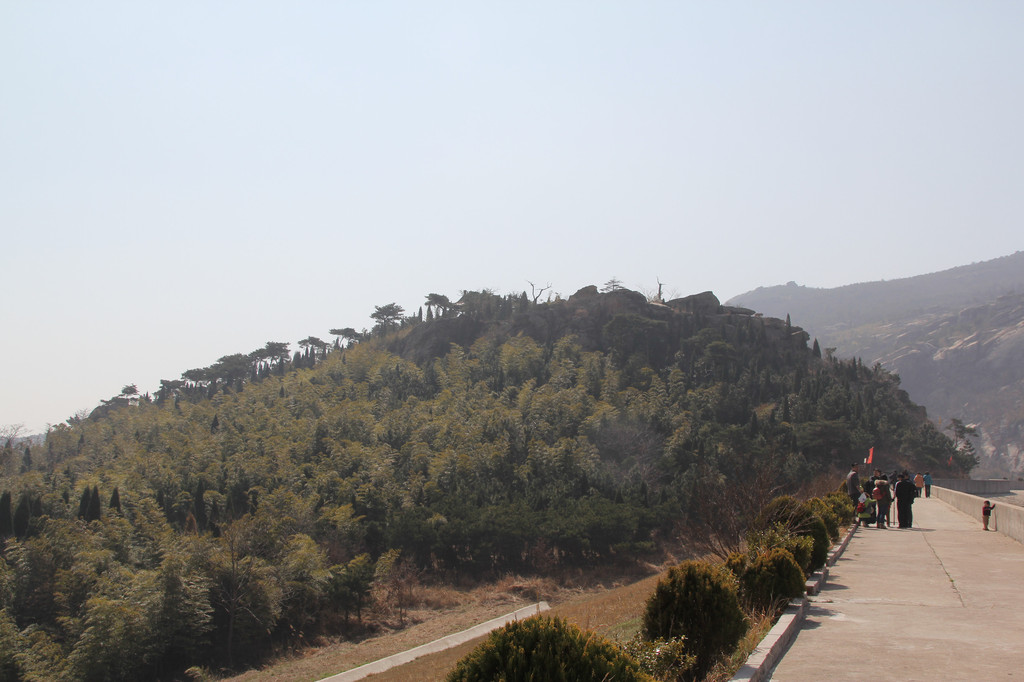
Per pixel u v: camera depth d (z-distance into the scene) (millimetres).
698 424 116750
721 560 19875
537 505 85500
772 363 155625
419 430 117750
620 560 72438
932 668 7762
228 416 140750
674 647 7309
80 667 46625
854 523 25859
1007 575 14539
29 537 67250
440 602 61531
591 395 133500
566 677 5047
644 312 180250
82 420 179375
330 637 54375
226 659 50844
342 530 75625
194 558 54094
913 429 127125
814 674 7598
